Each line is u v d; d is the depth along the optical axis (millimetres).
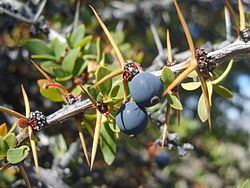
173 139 269
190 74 208
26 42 293
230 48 204
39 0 347
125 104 198
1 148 208
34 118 206
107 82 211
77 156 341
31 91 401
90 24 388
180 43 543
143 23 493
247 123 598
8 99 402
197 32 553
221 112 572
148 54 529
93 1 438
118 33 403
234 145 592
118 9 452
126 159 395
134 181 396
